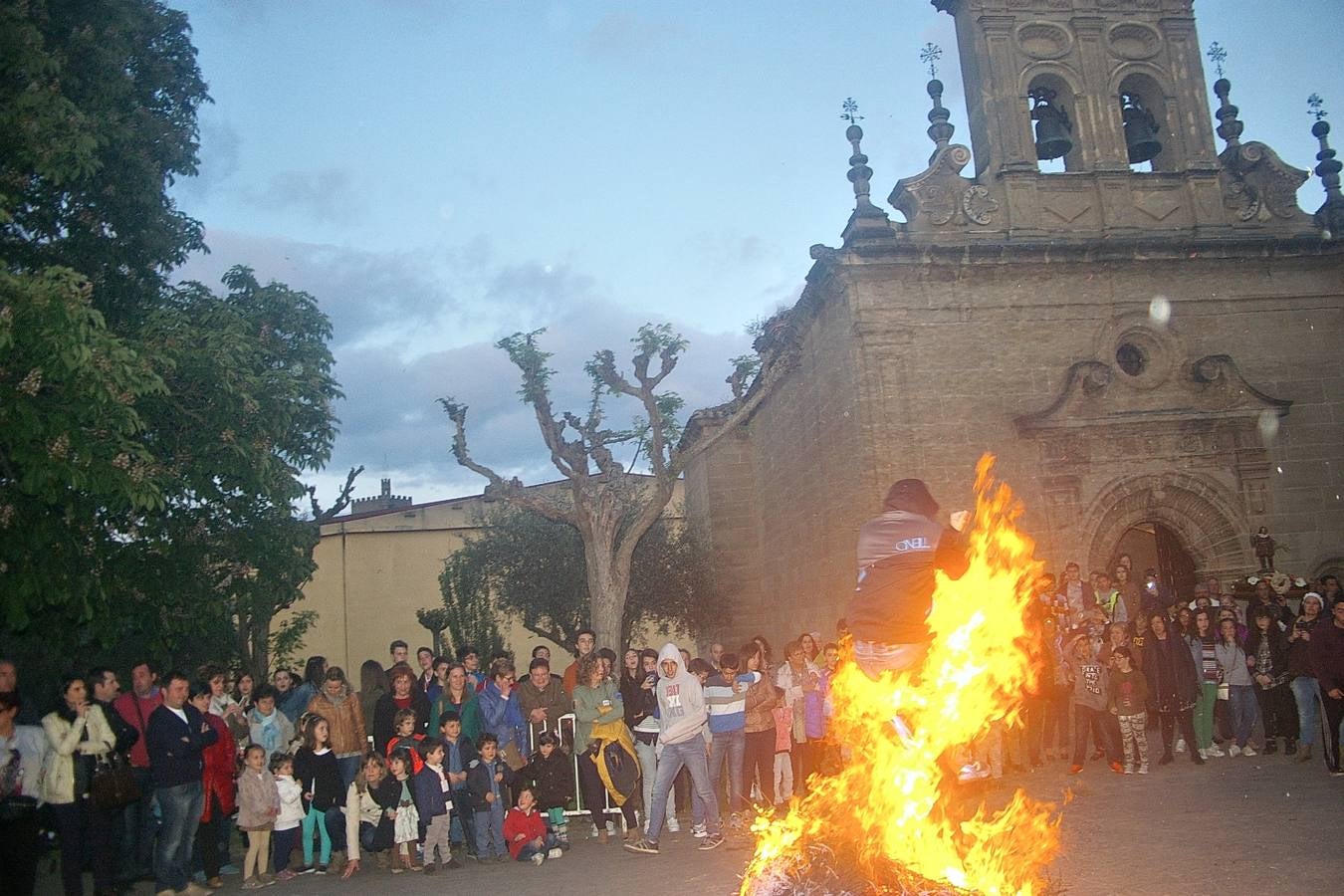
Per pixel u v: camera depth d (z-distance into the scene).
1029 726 14.54
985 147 20.45
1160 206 20.36
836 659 13.65
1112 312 19.73
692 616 29.16
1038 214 19.95
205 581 14.63
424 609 37.75
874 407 18.73
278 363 16.56
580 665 12.94
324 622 37.53
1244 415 19.48
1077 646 14.16
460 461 18.97
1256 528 19.34
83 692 10.07
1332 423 20.08
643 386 18.92
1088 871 8.47
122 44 13.74
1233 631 14.86
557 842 11.60
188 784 10.29
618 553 18.98
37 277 10.16
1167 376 19.67
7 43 11.53
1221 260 20.12
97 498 11.76
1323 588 16.31
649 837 11.12
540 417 18.89
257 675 22.14
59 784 9.59
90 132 12.31
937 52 20.48
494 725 12.16
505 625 34.59
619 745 11.81
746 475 29.53
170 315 13.66
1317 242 20.12
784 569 25.42
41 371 10.36
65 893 9.56
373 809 11.52
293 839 11.22
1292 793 11.40
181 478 13.40
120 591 13.32
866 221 19.12
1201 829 9.86
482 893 9.66
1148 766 13.94
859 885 4.83
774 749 13.32
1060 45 20.89
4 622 12.69
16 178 12.00
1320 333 20.38
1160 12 21.19
